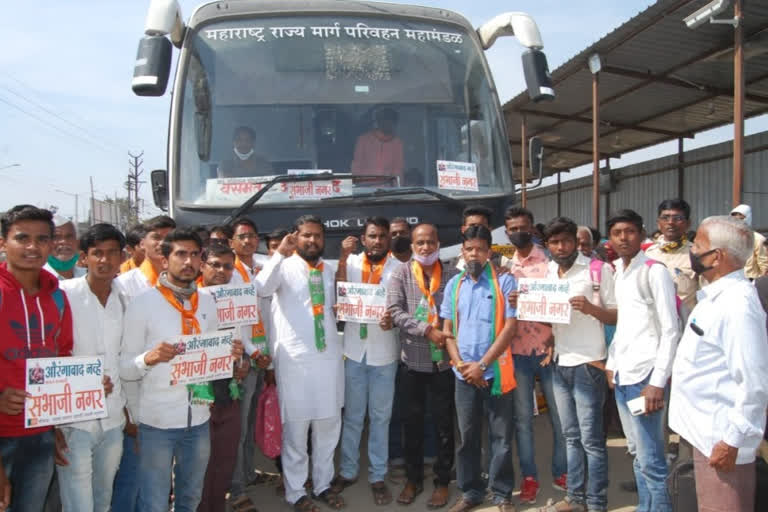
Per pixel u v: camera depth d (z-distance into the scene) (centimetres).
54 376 293
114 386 332
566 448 428
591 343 408
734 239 278
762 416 267
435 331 425
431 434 515
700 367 288
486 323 415
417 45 556
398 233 464
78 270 483
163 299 341
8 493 284
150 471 340
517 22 558
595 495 414
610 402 548
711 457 276
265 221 482
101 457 331
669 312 358
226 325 396
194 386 344
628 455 546
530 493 450
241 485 443
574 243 413
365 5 562
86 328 319
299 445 432
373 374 455
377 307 435
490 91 564
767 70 1209
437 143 530
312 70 529
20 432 296
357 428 464
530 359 444
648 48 1102
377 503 454
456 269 457
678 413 301
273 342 442
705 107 1465
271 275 422
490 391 423
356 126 518
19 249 288
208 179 491
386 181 506
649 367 365
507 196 530
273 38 534
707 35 1036
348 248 456
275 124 509
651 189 2019
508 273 430
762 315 273
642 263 375
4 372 286
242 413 441
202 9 541
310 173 495
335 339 443
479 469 433
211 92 511
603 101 1423
